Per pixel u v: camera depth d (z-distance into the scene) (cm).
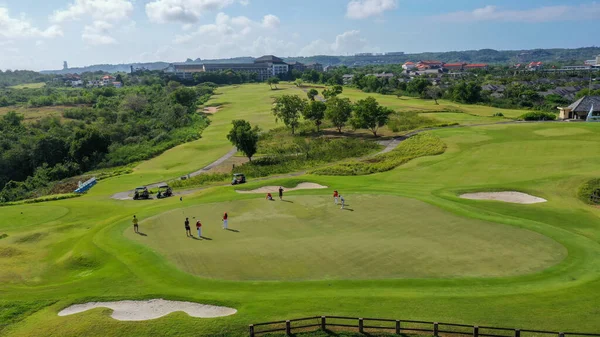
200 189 7288
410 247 3538
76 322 2636
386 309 2566
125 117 15325
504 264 3166
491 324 2372
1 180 10462
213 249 3703
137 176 8919
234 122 9394
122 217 4984
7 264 4028
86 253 3881
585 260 3203
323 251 3519
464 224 4081
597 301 2589
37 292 3170
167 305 2817
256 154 9981
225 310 2703
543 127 9406
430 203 4794
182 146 11656
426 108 14812
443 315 2477
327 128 12462
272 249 3616
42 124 13650
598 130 8600
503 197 5097
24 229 5178
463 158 7262
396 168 7069
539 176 5788
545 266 3116
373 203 4922
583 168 5981
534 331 2278
